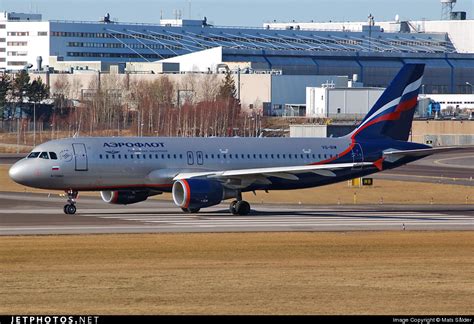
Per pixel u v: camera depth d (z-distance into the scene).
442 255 159.88
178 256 154.12
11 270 138.38
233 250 162.25
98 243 168.88
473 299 117.75
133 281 129.00
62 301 114.69
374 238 182.25
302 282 129.25
